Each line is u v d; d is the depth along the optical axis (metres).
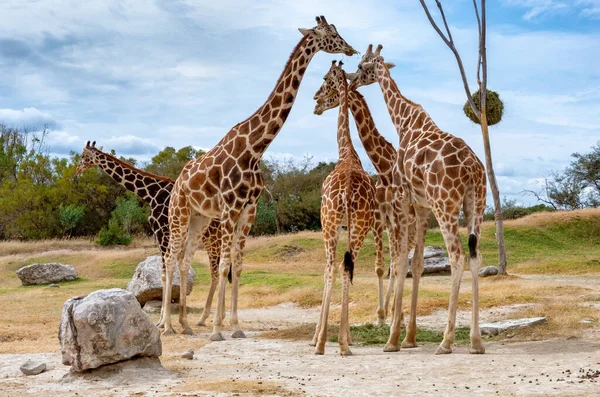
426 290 13.65
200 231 11.44
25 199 39.72
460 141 7.79
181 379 6.64
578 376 5.81
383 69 10.01
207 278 21.41
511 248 27.38
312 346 9.02
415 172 8.02
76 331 6.70
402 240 8.45
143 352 6.97
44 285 21.94
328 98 11.09
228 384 6.12
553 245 28.55
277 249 28.78
